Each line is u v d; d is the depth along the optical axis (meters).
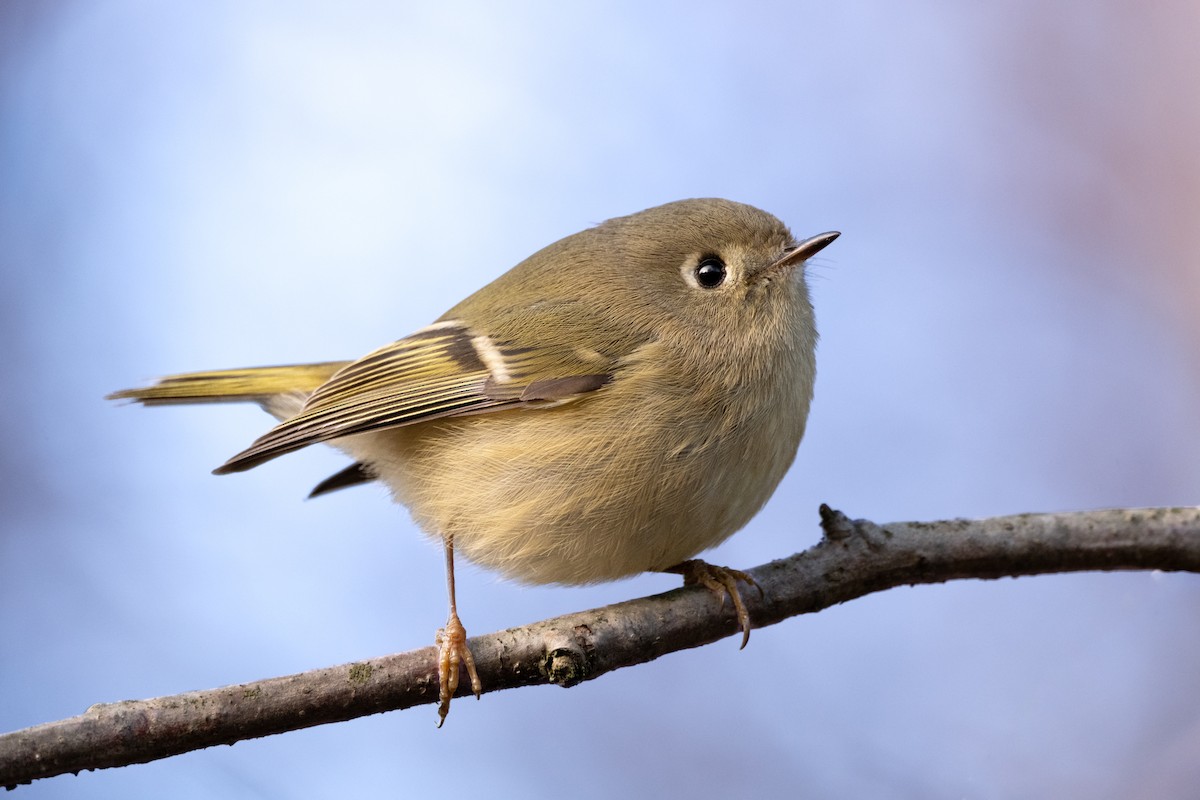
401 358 2.19
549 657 2.16
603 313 2.18
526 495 2.18
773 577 2.17
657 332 2.18
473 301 2.20
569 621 2.16
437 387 2.18
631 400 2.18
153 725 2.14
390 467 2.20
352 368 2.20
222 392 2.22
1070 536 2.17
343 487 2.23
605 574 2.18
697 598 2.17
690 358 2.18
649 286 2.19
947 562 2.17
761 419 2.18
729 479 2.18
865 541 2.17
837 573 2.17
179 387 2.22
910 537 2.17
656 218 2.19
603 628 2.16
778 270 2.18
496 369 2.18
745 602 2.17
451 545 2.18
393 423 2.18
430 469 2.19
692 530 2.18
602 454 2.17
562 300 2.19
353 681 2.15
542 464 2.18
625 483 2.17
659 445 2.17
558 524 2.18
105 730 2.14
